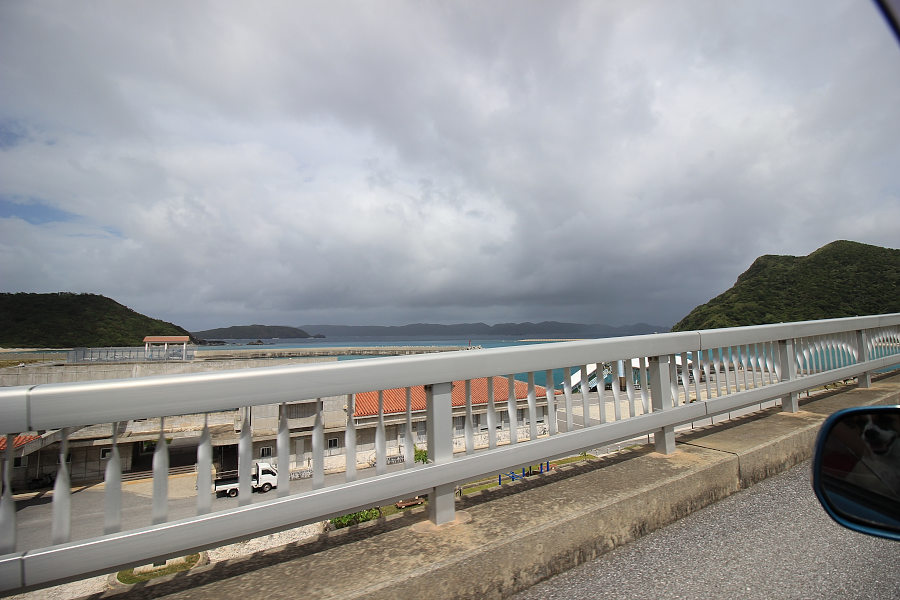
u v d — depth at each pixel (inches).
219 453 792.3
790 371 192.2
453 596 75.1
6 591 54.7
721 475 128.1
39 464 636.1
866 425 74.7
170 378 65.4
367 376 81.9
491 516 94.4
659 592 82.1
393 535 86.8
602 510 98.0
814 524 110.0
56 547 57.2
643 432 128.2
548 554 88.3
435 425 90.2
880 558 93.9
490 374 99.0
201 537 65.7
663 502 111.0
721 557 94.8
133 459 756.0
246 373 71.2
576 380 716.0
